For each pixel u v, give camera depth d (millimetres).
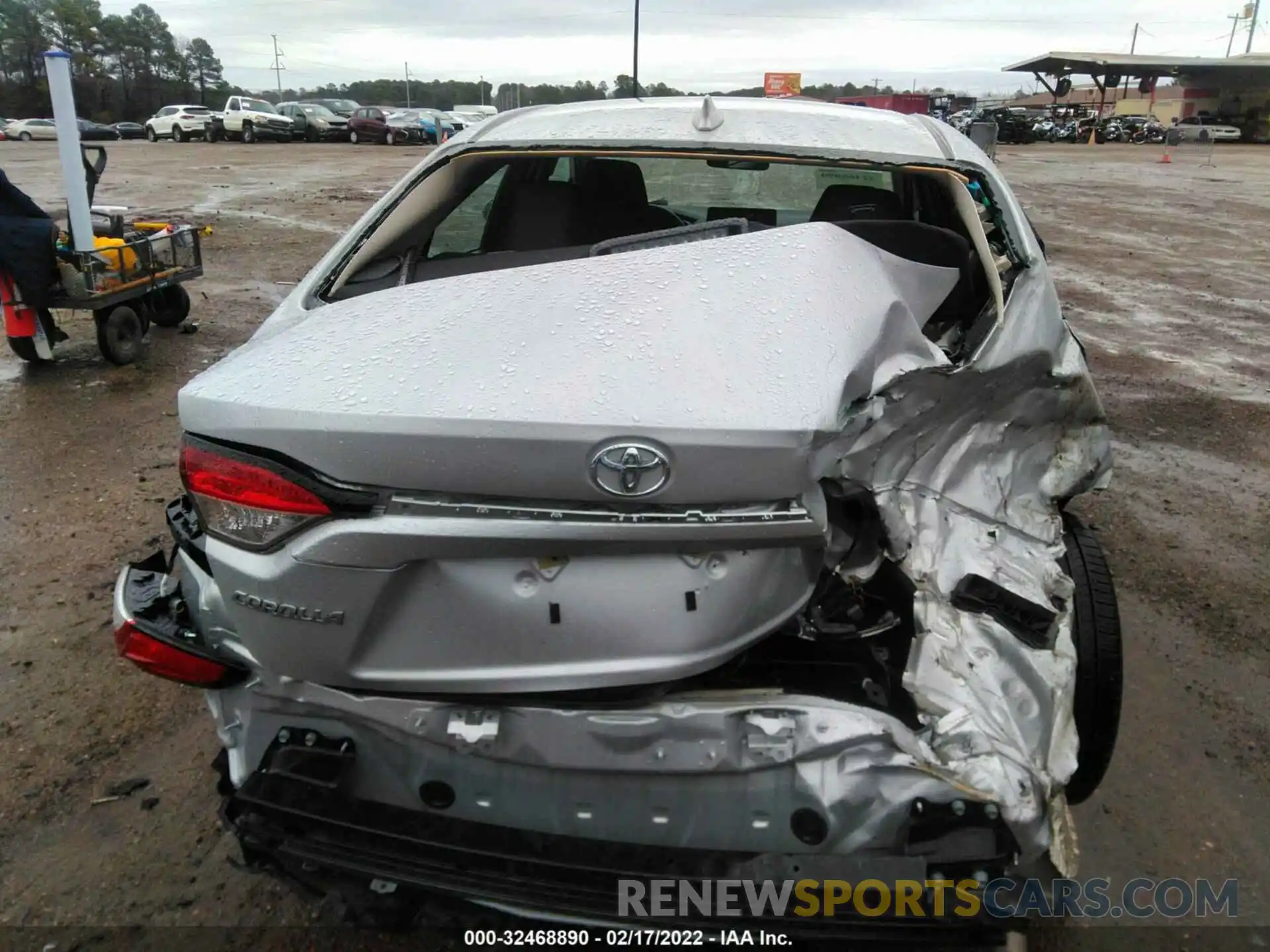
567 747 1700
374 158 25234
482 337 1726
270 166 22047
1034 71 54312
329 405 1593
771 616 1721
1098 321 8133
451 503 1589
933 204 3043
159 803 2598
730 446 1533
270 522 1643
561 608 1640
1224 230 13641
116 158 24609
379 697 1742
